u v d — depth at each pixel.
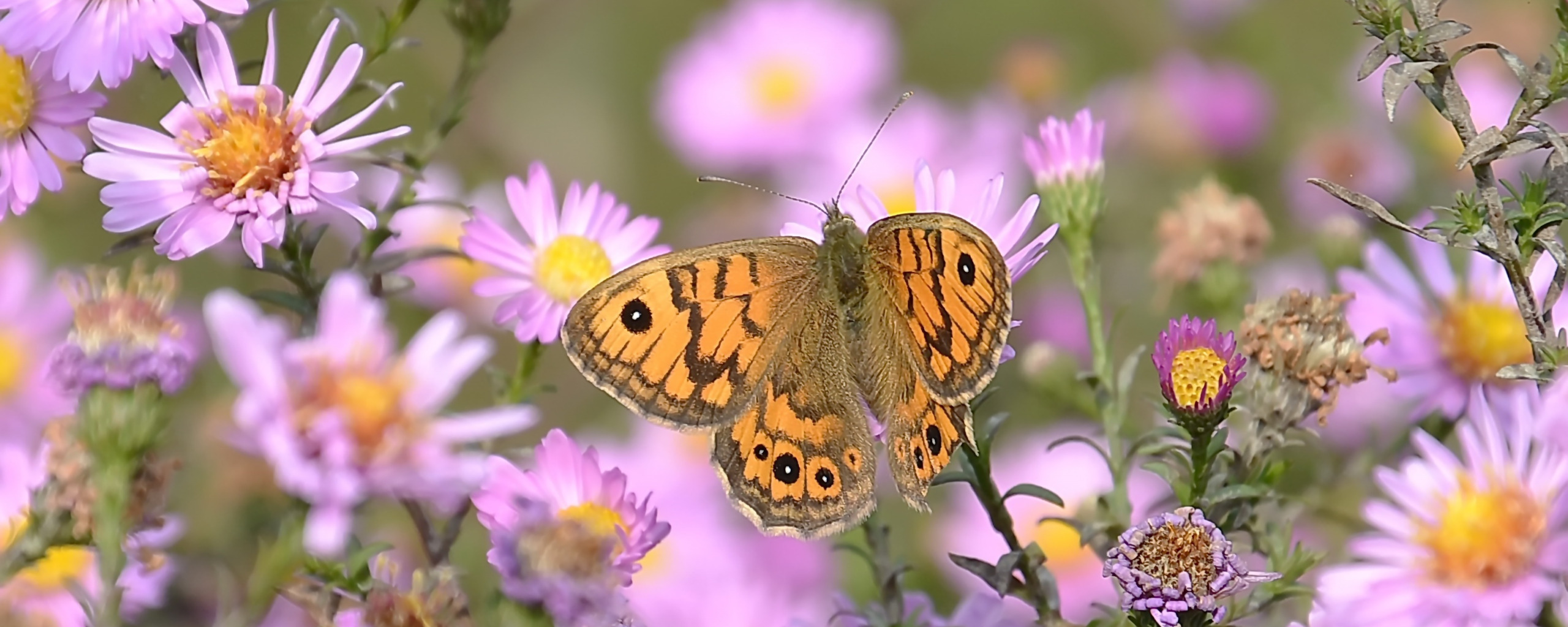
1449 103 0.57
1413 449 0.62
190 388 0.62
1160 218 0.67
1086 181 0.62
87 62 0.59
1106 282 0.70
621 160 0.76
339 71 0.59
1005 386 0.68
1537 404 0.58
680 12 0.80
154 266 0.66
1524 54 0.72
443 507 0.57
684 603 0.63
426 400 0.56
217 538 0.60
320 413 0.56
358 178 0.59
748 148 0.77
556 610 0.56
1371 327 0.62
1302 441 0.59
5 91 0.59
